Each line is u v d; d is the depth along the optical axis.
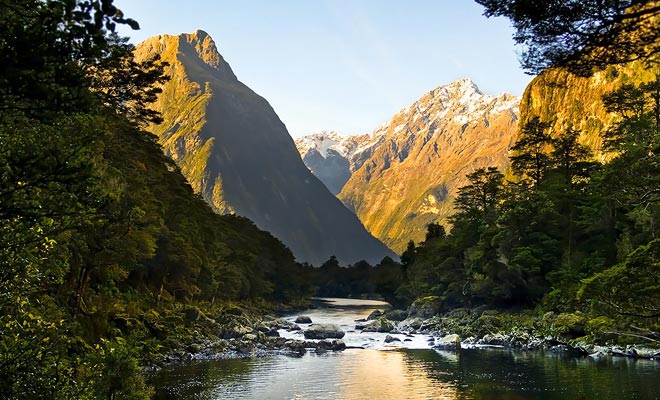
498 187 119.38
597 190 73.69
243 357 53.47
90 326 37.56
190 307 69.31
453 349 60.69
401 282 135.75
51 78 7.53
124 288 57.47
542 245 84.62
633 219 71.38
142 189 45.03
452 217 126.69
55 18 7.05
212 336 63.78
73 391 13.99
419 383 40.53
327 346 62.09
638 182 34.19
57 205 9.39
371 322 97.44
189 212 91.50
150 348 19.59
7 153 8.37
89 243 35.88
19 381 12.13
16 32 7.07
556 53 10.52
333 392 37.75
